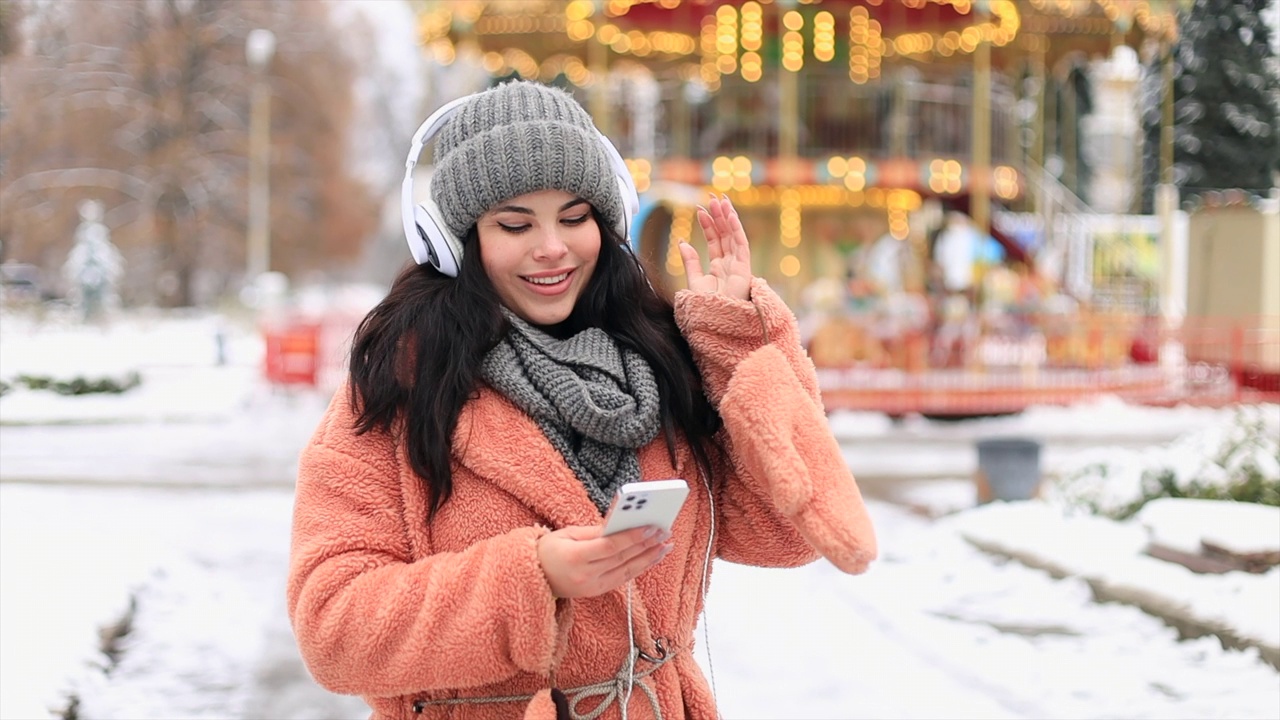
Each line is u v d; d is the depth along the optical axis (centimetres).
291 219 4225
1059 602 617
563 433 182
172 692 498
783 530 200
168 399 1664
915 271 1966
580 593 163
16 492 981
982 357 1501
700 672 196
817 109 1759
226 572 713
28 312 2939
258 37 3053
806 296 1689
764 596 652
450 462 178
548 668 170
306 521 178
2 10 2186
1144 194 2588
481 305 182
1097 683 492
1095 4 1547
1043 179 2016
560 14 1627
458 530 178
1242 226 1783
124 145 3975
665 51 1958
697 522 196
